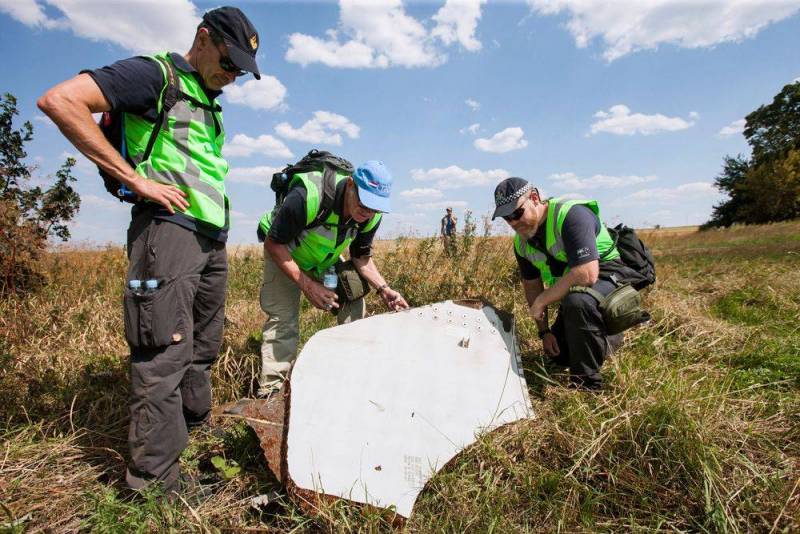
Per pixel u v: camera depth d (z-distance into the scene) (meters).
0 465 1.77
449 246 4.48
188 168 1.79
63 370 2.61
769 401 2.36
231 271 6.05
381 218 2.68
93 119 1.54
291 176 2.40
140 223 1.73
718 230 25.34
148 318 1.64
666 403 1.98
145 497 1.64
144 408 1.67
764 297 4.43
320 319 3.82
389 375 2.01
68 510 1.63
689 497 1.68
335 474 1.67
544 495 1.75
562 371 2.82
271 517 1.69
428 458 1.81
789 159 30.58
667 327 3.45
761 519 1.55
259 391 2.53
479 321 2.40
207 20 1.76
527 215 2.54
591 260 2.41
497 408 2.08
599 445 1.90
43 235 4.62
